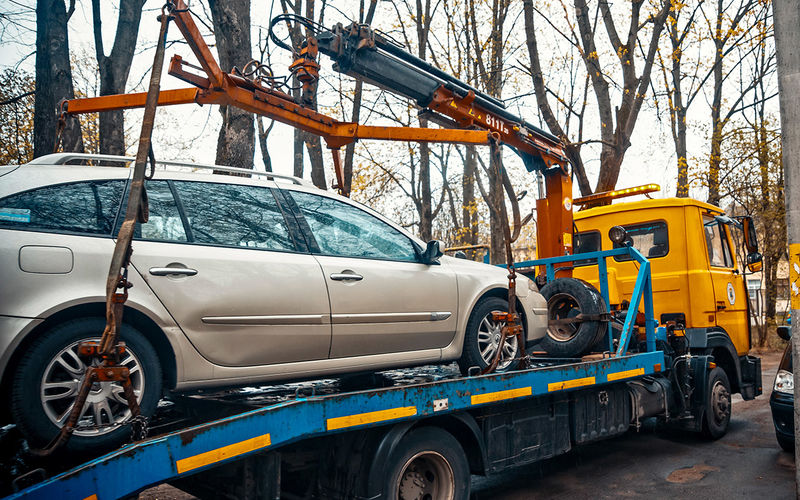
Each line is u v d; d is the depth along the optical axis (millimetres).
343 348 4316
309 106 5105
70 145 9273
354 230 4664
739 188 20266
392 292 4586
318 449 3865
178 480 3775
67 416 3014
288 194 4414
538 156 7473
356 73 5738
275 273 3973
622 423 6113
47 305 3004
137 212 3006
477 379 4348
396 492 3773
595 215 8297
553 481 5781
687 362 7148
